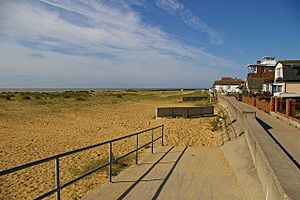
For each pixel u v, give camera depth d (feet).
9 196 22.07
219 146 39.29
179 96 226.99
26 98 137.18
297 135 34.01
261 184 18.15
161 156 32.27
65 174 27.40
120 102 151.43
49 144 43.04
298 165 21.39
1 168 29.81
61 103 126.93
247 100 90.89
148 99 189.47
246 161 25.40
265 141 21.71
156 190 20.12
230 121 54.29
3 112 83.71
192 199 18.42
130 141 44.57
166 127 60.13
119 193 19.47
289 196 10.99
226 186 21.04
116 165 29.53
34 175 27.22
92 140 46.98
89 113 91.35
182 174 24.32
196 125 62.80
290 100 45.96
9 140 45.50
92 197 18.67
